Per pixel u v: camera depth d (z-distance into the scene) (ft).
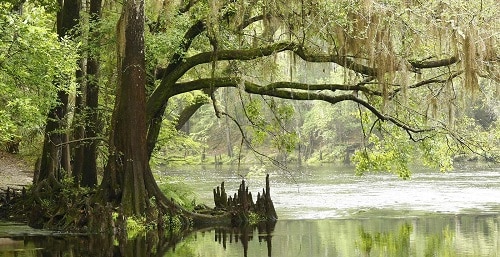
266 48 69.82
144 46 69.62
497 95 65.05
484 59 64.18
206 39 77.56
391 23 63.26
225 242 61.41
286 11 67.97
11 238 63.77
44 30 54.13
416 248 57.47
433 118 71.00
